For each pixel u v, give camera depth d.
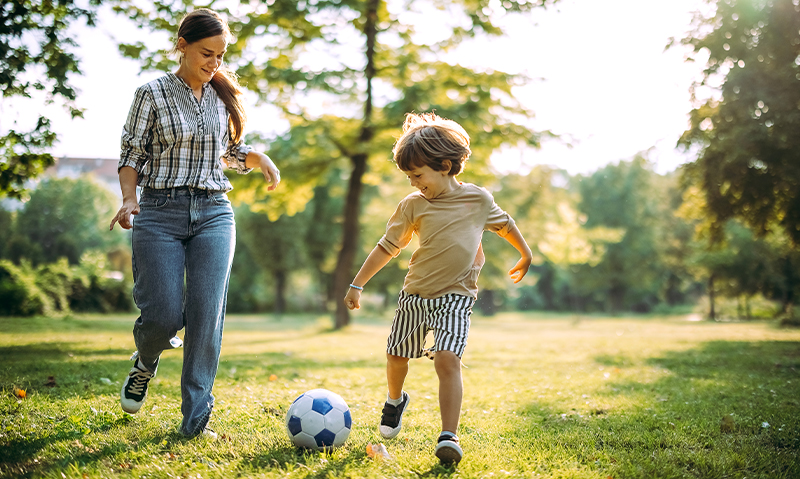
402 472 2.48
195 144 2.97
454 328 2.80
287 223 38.47
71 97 7.89
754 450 2.93
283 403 4.11
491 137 14.57
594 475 2.50
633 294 52.38
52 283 23.02
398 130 15.09
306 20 13.48
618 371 6.81
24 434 3.00
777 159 11.61
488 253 35.66
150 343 2.98
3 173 8.30
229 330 18.55
